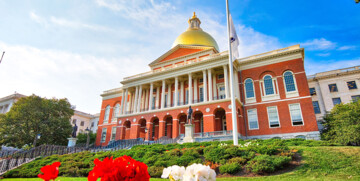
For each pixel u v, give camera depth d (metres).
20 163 20.80
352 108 20.78
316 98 42.75
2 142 36.44
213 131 31.41
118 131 42.34
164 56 45.78
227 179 11.03
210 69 36.19
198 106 34.94
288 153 13.07
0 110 63.88
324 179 9.91
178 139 31.23
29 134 37.12
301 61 32.47
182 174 4.12
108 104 52.28
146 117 39.88
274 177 10.66
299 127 29.86
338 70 42.41
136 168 3.65
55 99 44.09
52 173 4.03
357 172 10.23
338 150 13.02
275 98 32.81
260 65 35.41
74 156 20.80
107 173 3.38
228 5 20.09
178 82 42.22
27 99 39.81
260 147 14.19
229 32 19.09
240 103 34.12
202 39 45.75
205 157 14.76
